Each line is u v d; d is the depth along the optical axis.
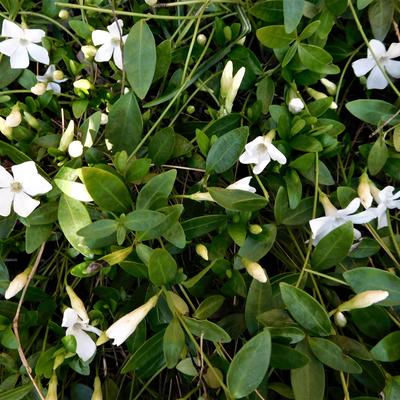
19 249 0.37
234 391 0.31
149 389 0.36
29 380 0.34
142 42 0.35
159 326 0.35
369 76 0.38
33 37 0.38
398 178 0.37
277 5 0.37
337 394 0.35
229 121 0.37
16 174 0.33
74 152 0.34
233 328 0.35
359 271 0.33
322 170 0.36
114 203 0.33
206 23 0.40
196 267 0.37
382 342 0.32
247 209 0.33
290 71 0.38
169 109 0.39
